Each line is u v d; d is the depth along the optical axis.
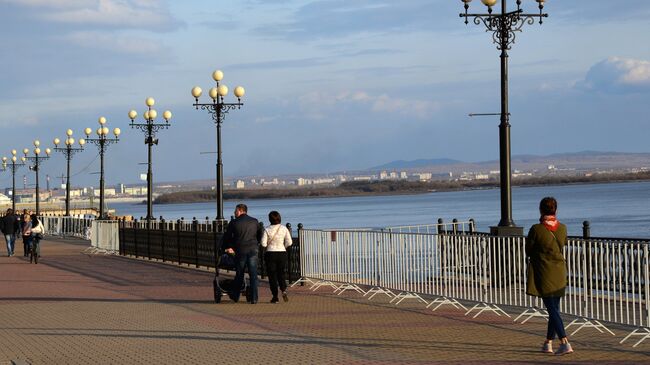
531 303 15.35
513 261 15.72
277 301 19.12
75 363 12.27
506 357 11.80
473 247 16.56
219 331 14.95
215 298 19.34
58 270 30.69
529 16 20.31
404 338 13.65
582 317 14.09
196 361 12.09
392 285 18.78
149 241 35.47
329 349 12.73
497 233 20.31
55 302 20.20
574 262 14.38
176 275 27.38
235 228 19.08
